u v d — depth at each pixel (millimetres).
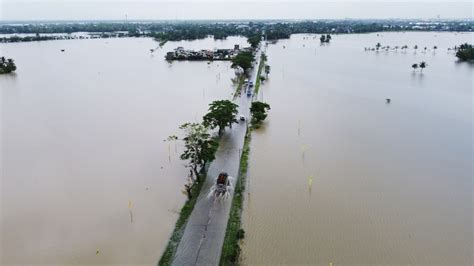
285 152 60156
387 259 36000
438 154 59906
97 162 56250
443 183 50406
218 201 44906
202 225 40281
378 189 48656
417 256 36469
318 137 67062
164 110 83438
